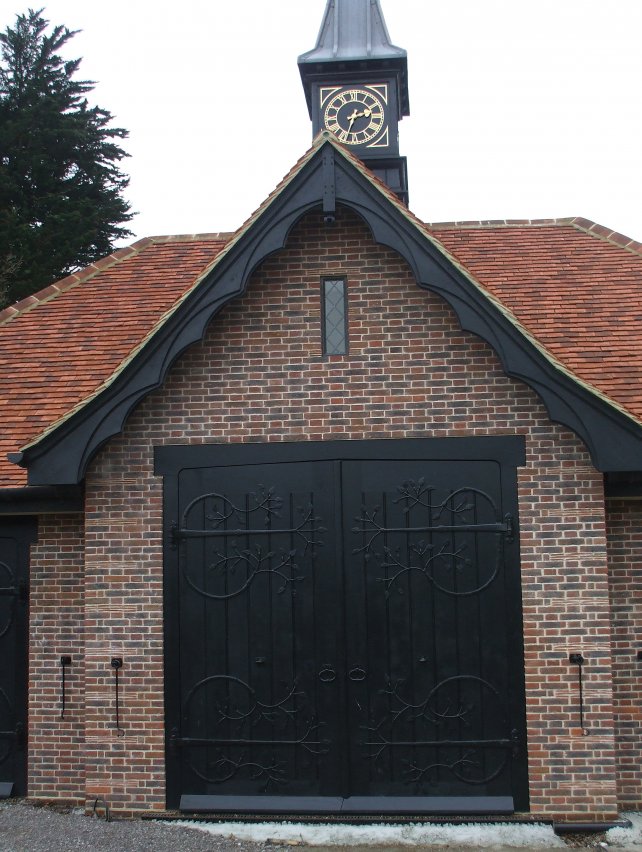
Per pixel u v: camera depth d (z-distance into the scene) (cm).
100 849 730
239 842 759
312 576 838
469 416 841
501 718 809
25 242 2811
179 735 834
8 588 917
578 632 809
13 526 926
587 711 800
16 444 935
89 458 817
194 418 864
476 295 805
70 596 910
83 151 3222
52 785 887
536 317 1030
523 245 1215
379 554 834
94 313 1138
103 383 817
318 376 860
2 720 905
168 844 745
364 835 774
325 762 820
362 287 866
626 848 741
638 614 855
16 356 1071
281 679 831
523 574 818
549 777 797
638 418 862
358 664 826
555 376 786
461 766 808
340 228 873
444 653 820
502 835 769
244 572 845
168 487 860
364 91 1516
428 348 852
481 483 834
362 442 848
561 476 824
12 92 3183
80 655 902
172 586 849
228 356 867
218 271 828
